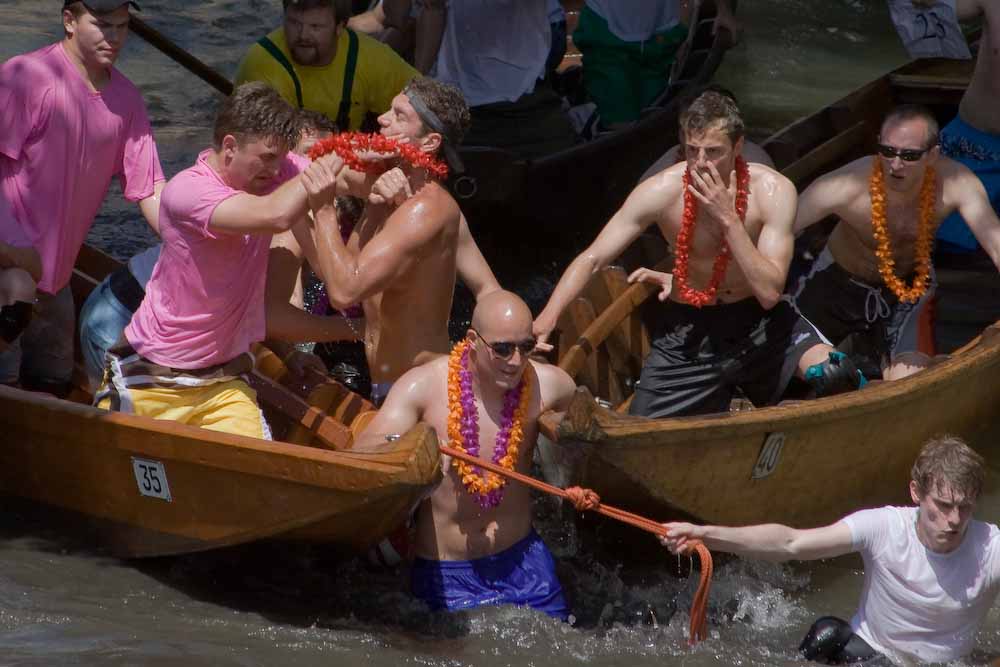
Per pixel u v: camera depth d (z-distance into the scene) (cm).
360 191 1972
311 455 1712
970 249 3275
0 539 2023
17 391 1984
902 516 1728
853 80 5238
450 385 1803
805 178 3272
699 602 1748
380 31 3500
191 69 3303
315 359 2220
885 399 2078
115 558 1984
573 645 1784
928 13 3100
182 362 1927
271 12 5525
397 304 1947
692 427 1800
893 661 1744
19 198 2172
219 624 1806
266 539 1852
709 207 2017
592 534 1997
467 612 1822
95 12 2106
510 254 3281
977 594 1717
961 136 3158
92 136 2175
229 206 1803
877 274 2439
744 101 4900
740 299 2191
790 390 2494
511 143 3438
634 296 2431
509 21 3369
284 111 1823
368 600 1892
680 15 3700
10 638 1716
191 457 1811
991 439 2520
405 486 1669
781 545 1717
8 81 2138
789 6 6109
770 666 1752
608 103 3631
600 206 3344
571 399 1873
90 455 1933
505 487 1827
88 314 2089
